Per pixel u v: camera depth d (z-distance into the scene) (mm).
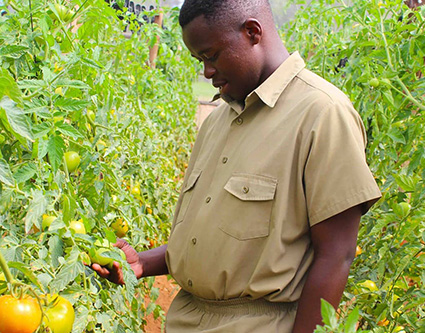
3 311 1002
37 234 1297
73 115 1578
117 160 2068
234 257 1310
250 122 1371
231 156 1373
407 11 2102
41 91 1246
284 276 1270
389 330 1604
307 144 1245
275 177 1271
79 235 1253
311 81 1324
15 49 1191
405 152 1903
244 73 1322
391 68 1948
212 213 1351
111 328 1429
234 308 1357
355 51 2357
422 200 1622
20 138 1063
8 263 1043
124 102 2266
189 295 1541
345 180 1203
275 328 1294
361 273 1921
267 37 1335
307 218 1280
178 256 1482
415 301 1553
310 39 3447
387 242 1823
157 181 2918
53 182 1298
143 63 3354
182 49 4344
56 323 1119
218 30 1267
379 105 1984
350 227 1235
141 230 1970
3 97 975
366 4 2133
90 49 1646
